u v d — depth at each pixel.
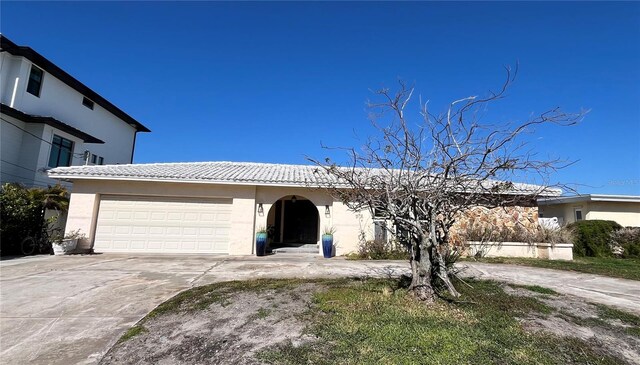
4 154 14.80
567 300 6.00
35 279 7.57
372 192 5.91
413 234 6.03
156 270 8.92
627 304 5.89
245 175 14.12
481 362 3.47
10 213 11.73
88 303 5.77
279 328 4.47
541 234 13.00
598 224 14.27
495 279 8.02
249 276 8.21
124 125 23.59
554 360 3.60
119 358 3.76
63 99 17.92
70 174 12.41
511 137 4.94
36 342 4.19
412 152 5.61
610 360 3.66
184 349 3.94
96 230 12.77
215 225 13.27
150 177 12.69
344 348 3.79
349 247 13.20
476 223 13.59
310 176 14.48
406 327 4.36
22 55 15.48
